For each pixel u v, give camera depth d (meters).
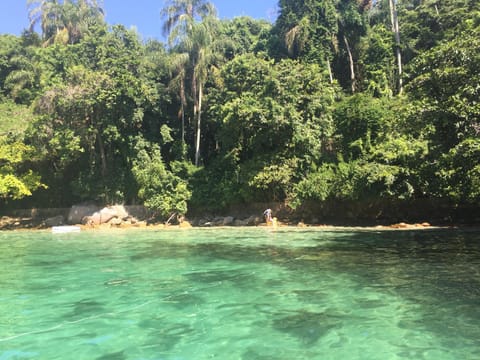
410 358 4.74
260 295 7.86
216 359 4.82
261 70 30.61
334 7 36.59
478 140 13.28
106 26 42.88
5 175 30.58
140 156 31.27
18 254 14.16
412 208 25.05
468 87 14.24
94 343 5.41
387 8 41.00
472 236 17.34
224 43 37.47
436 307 6.77
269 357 4.84
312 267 10.72
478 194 20.70
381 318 6.25
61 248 15.96
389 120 21.81
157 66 36.88
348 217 26.55
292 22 36.03
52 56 38.16
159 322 6.27
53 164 34.16
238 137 30.00
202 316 6.55
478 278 8.91
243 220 28.81
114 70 31.44
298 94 28.88
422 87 16.27
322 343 5.26
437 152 17.61
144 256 13.31
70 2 44.66
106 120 30.48
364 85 33.66
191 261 12.12
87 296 7.94
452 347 5.05
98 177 32.47
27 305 7.32
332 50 36.56
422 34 35.06
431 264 10.71
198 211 31.25
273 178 27.08
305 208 27.59
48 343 5.42
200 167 32.16
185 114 36.16
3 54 42.12
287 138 28.28
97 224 29.42
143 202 31.30
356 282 8.80
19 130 32.62
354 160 27.33
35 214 32.91
